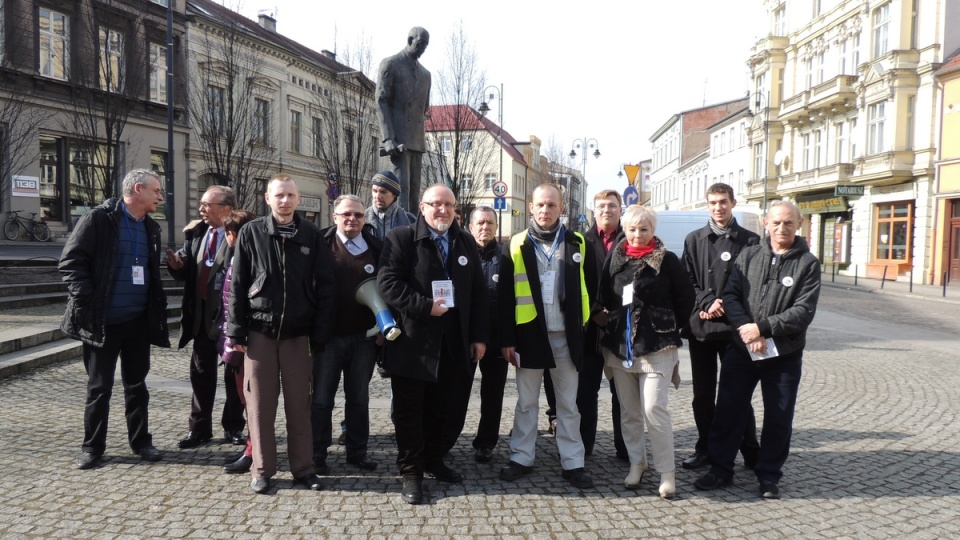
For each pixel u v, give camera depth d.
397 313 4.37
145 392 4.85
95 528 3.64
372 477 4.57
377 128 26.45
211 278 4.98
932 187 24.88
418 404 4.25
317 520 3.81
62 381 7.05
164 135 23.98
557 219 4.62
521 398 4.64
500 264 4.62
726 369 4.54
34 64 19.56
